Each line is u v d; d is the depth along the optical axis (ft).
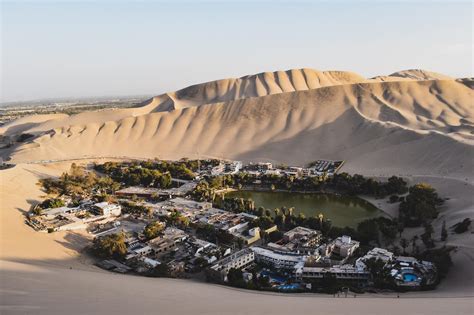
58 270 226.58
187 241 419.74
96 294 148.15
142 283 218.79
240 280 309.22
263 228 456.86
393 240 409.28
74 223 447.42
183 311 118.42
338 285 302.04
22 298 125.39
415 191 508.12
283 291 289.12
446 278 299.17
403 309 134.00
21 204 503.20
